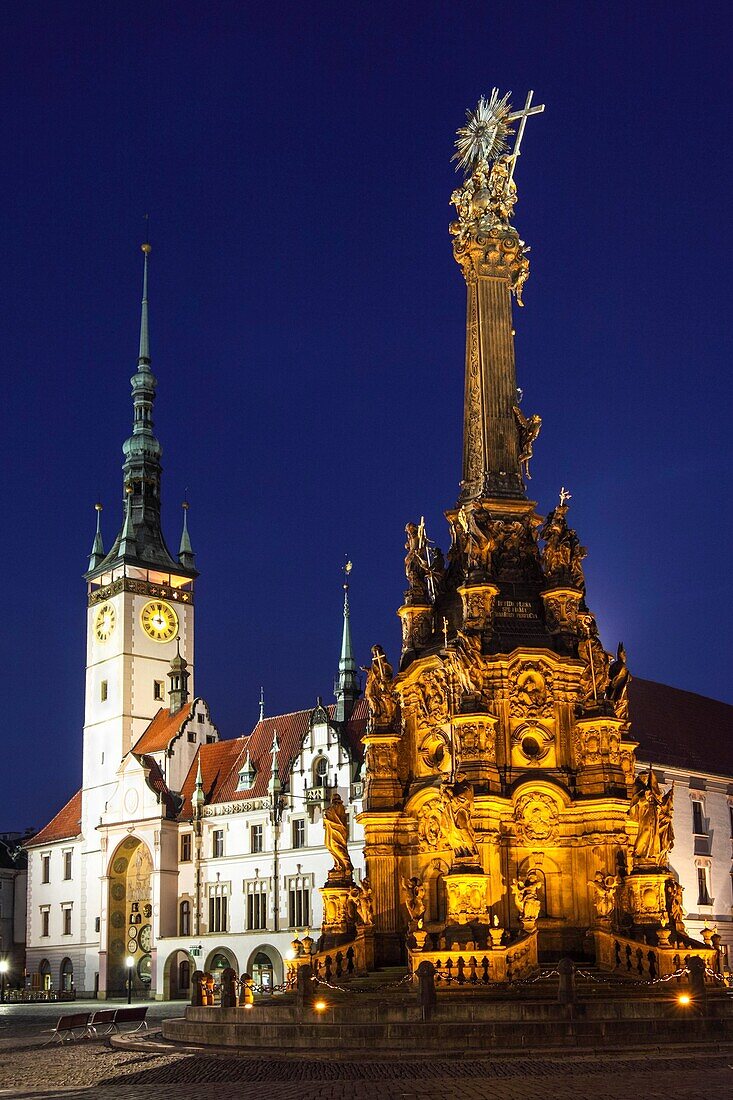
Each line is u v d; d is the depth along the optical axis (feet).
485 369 129.90
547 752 115.55
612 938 107.86
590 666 118.21
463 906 106.63
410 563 129.39
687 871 256.93
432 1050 87.61
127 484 406.21
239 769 323.37
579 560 123.54
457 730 113.80
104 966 334.65
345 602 326.85
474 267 133.08
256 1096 69.00
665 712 282.56
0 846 429.38
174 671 366.63
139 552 391.24
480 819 110.22
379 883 120.37
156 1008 250.98
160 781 333.62
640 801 113.60
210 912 311.88
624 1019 91.66
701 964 98.89
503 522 124.67
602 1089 67.00
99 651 387.55
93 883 359.05
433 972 95.61
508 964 104.78
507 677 115.85
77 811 388.57
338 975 116.78
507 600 121.70
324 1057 87.71
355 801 281.54
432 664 121.49
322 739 294.87
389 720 125.70
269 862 299.79
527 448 129.18
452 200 137.28
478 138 137.90
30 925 380.37
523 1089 68.03
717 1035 90.79
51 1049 120.47
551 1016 93.09
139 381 417.69
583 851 112.57
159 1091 73.92
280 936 288.92
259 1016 103.65
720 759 279.69
